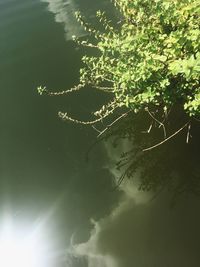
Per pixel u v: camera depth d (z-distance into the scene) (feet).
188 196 27.58
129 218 27.22
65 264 25.23
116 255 25.18
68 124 35.55
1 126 36.58
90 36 45.78
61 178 31.24
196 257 24.03
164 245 25.08
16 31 50.39
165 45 24.70
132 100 26.53
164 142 31.12
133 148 32.01
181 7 25.34
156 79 24.47
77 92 38.47
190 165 29.30
